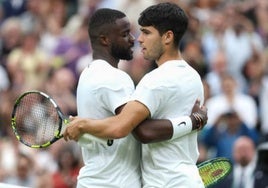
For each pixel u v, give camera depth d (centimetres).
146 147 2078
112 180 2070
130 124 2003
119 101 2039
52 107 2167
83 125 2011
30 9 5262
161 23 2050
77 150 3638
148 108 2016
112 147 2070
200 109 2072
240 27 4762
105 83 2048
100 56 2103
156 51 2062
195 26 4712
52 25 5053
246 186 3272
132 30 4650
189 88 2058
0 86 4631
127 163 2084
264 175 3192
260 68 4609
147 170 2077
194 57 4478
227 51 4681
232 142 3944
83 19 4894
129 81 2075
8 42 4941
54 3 5238
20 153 3634
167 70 2047
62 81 4369
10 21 5028
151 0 4766
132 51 2122
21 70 4694
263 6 5053
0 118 4194
